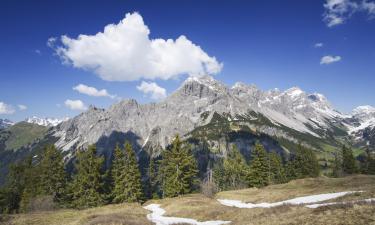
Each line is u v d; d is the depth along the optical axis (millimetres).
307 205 30812
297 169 110500
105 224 32500
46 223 42469
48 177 75500
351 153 114125
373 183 48781
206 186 81000
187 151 81812
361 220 18609
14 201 82438
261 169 92625
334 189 48062
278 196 52969
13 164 85438
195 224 34969
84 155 72625
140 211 51500
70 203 73938
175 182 78000
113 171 78125
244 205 54406
